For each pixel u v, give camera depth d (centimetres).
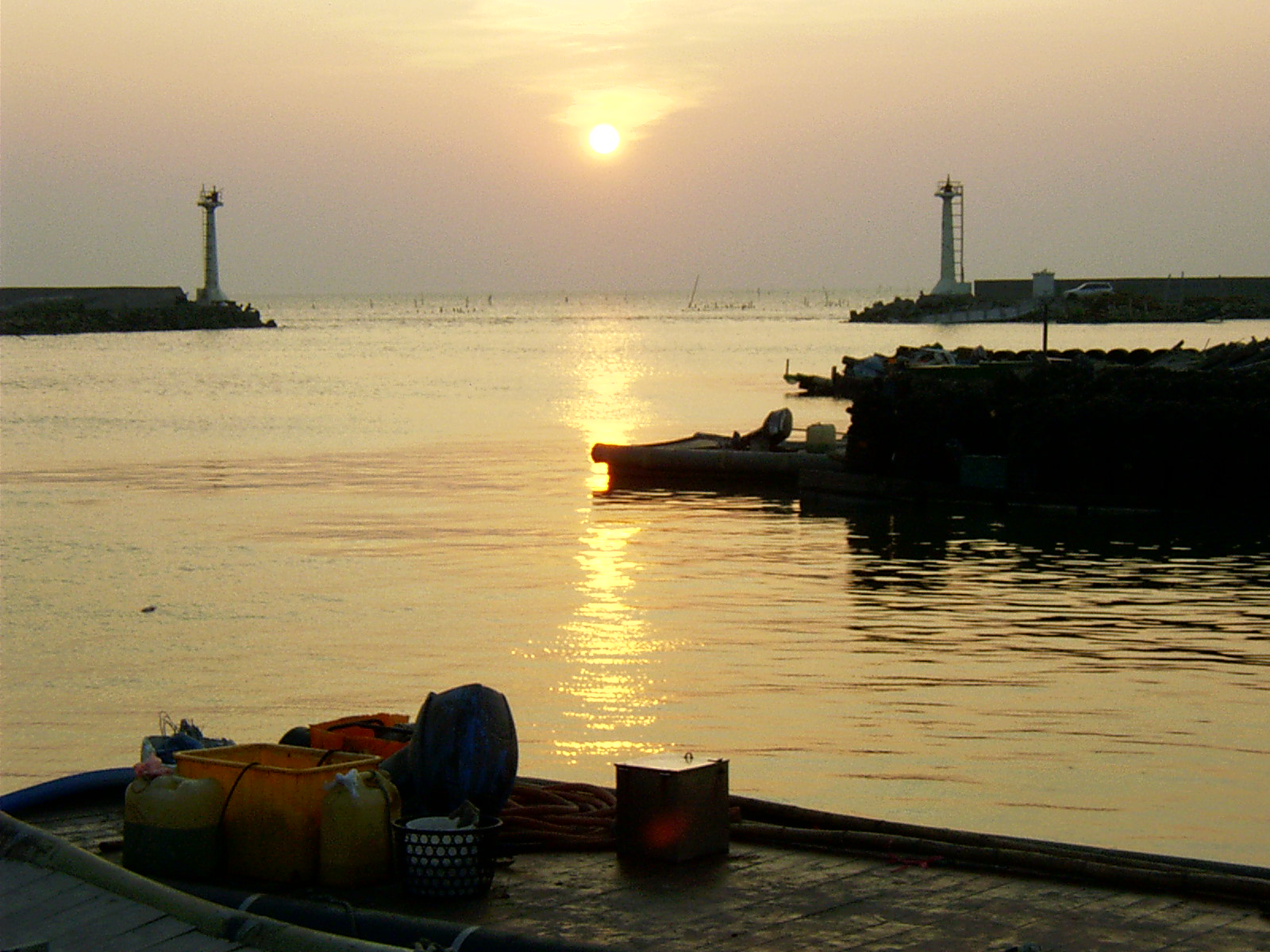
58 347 16300
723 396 8431
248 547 3177
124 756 1645
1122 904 771
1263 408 3697
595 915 765
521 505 3909
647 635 2264
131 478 4506
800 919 755
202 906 751
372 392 8856
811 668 2030
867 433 4194
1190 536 3362
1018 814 1395
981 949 708
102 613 2473
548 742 1669
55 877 808
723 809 873
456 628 2330
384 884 818
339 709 1848
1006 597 2603
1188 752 1602
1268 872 815
